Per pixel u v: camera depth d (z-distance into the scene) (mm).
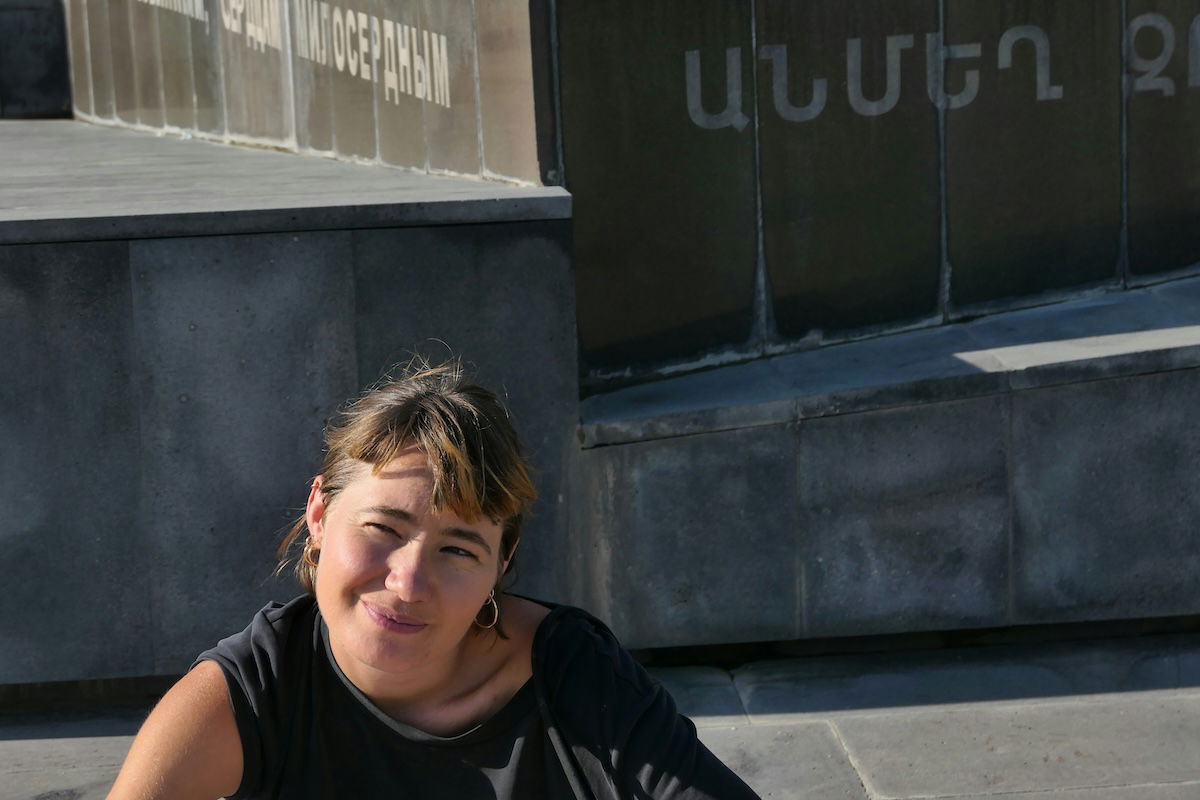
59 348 4027
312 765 1543
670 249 4770
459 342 4207
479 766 1561
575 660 1563
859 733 3971
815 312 4992
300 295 4102
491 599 1556
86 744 4016
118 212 4020
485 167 5035
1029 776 3670
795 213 4910
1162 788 3578
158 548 4172
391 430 1457
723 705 4207
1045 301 5258
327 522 1501
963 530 4492
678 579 4426
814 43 4836
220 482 4168
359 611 1472
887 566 4488
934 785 3637
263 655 1531
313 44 6723
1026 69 5086
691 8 4660
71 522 4125
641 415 4340
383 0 5848
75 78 11234
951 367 4547
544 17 4516
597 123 4621
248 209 4039
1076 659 4500
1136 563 4570
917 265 5082
